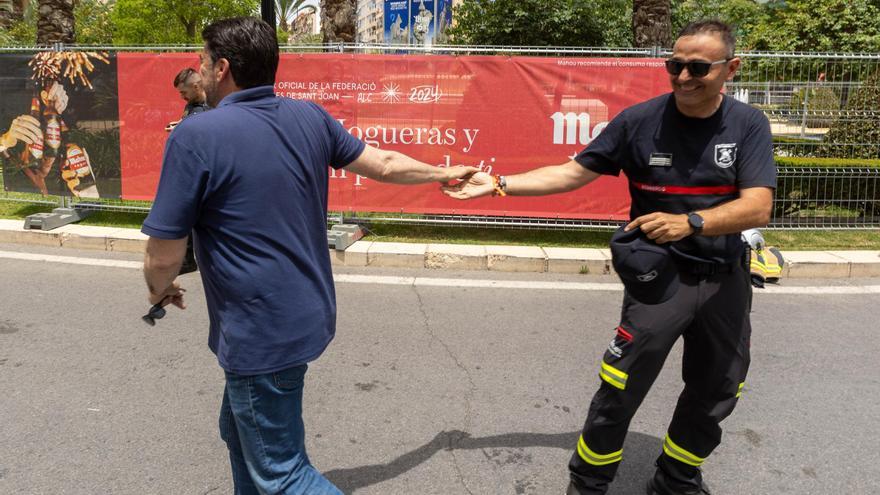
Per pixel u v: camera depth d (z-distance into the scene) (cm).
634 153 255
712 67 224
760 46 1959
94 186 783
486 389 393
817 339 477
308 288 213
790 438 342
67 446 324
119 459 314
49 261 658
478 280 614
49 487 291
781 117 776
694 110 238
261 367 206
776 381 408
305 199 214
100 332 473
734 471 313
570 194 718
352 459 318
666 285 245
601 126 697
